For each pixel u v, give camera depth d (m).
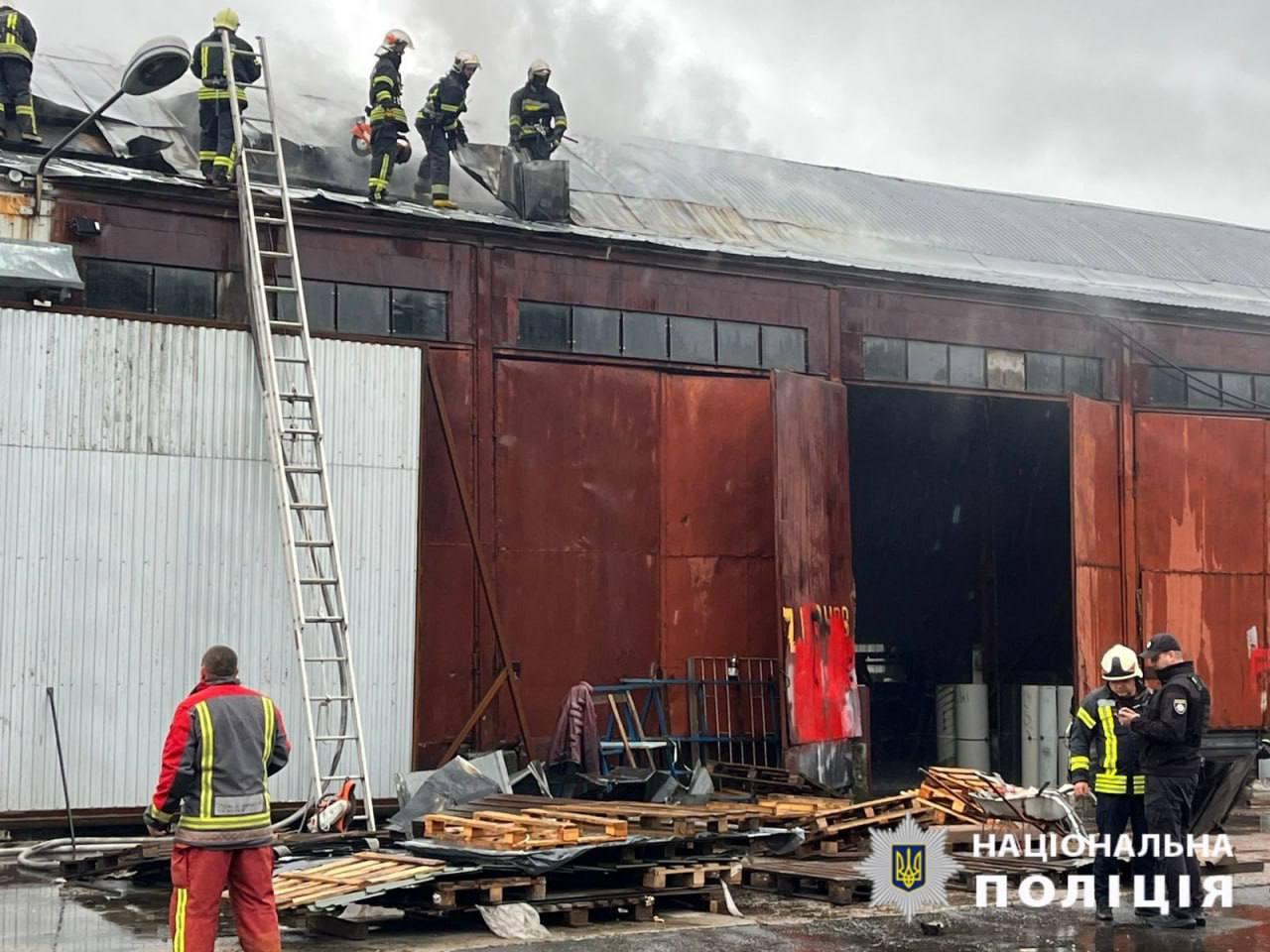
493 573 14.82
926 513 21.70
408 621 13.95
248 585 13.24
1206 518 18.89
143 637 12.83
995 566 20.73
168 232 13.72
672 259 16.03
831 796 14.59
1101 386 18.61
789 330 16.67
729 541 16.09
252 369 13.45
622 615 15.45
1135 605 18.33
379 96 15.44
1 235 13.10
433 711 14.34
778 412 15.32
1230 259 23.77
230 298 13.91
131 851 10.66
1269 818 15.28
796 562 15.36
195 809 7.14
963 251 20.64
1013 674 20.52
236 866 7.23
